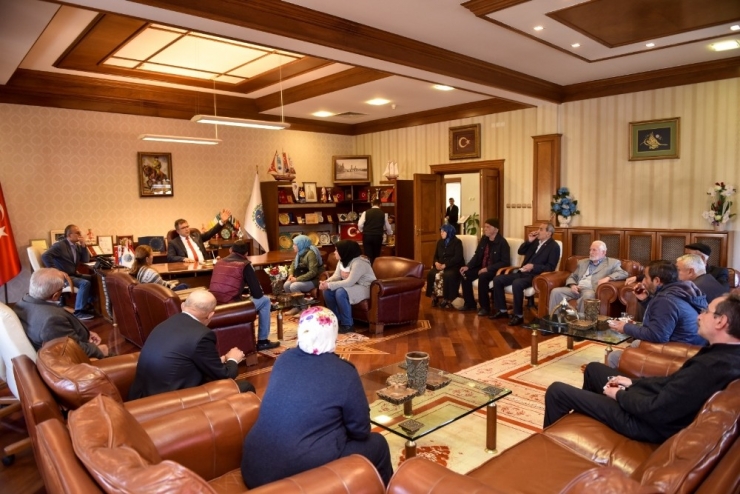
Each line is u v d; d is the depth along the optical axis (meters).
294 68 6.59
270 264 6.46
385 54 4.82
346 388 1.87
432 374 3.09
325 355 1.93
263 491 1.41
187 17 3.65
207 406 2.07
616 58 5.74
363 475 1.53
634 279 4.87
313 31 4.25
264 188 9.05
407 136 9.45
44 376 2.03
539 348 4.82
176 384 2.58
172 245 6.74
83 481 1.21
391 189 9.43
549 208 7.43
